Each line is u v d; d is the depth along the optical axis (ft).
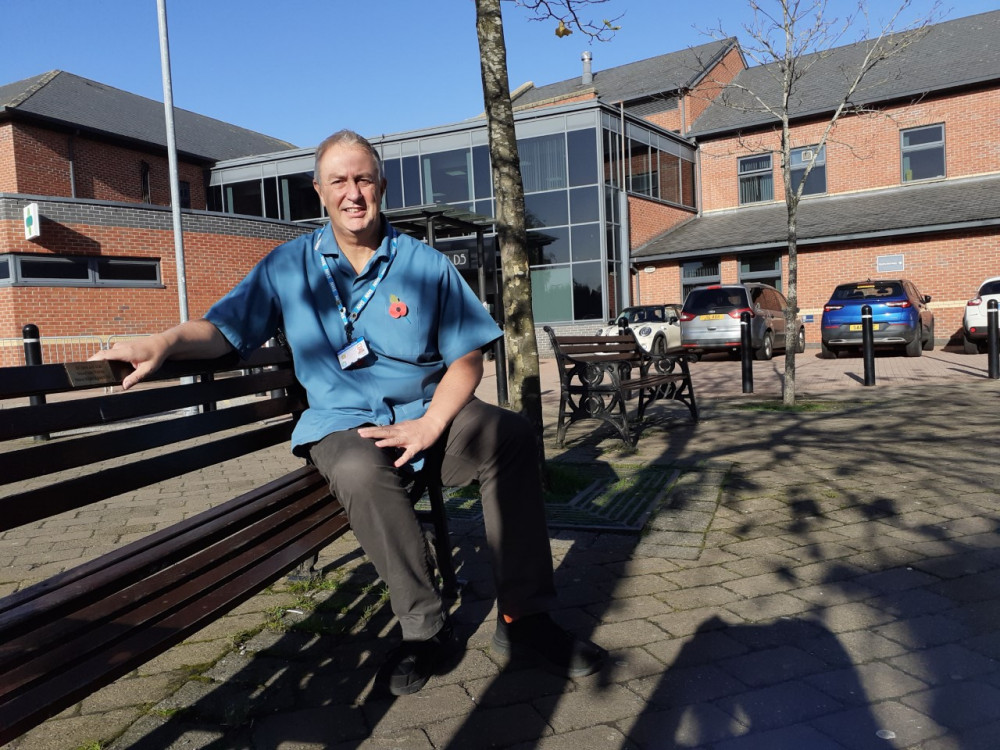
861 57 79.00
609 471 16.97
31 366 5.40
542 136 72.54
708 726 6.83
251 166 85.40
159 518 15.23
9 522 5.20
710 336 54.19
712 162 84.79
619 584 10.32
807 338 70.23
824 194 77.10
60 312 52.70
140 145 80.59
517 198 14.98
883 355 55.88
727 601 9.66
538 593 7.79
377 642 8.77
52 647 4.85
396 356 7.97
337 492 7.16
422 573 7.42
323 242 8.15
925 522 12.72
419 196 76.28
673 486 15.40
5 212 50.21
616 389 19.65
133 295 56.03
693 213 85.81
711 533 12.46
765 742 6.57
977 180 69.87
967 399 28.09
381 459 7.14
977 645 8.28
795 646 8.36
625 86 97.09
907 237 65.51
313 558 10.71
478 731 6.83
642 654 8.26
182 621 5.48
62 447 5.67
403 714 7.14
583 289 71.77
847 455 18.33
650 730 6.79
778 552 11.44
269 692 7.61
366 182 7.79
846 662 7.97
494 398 34.88
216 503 16.49
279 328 8.79
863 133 74.59
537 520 7.79
